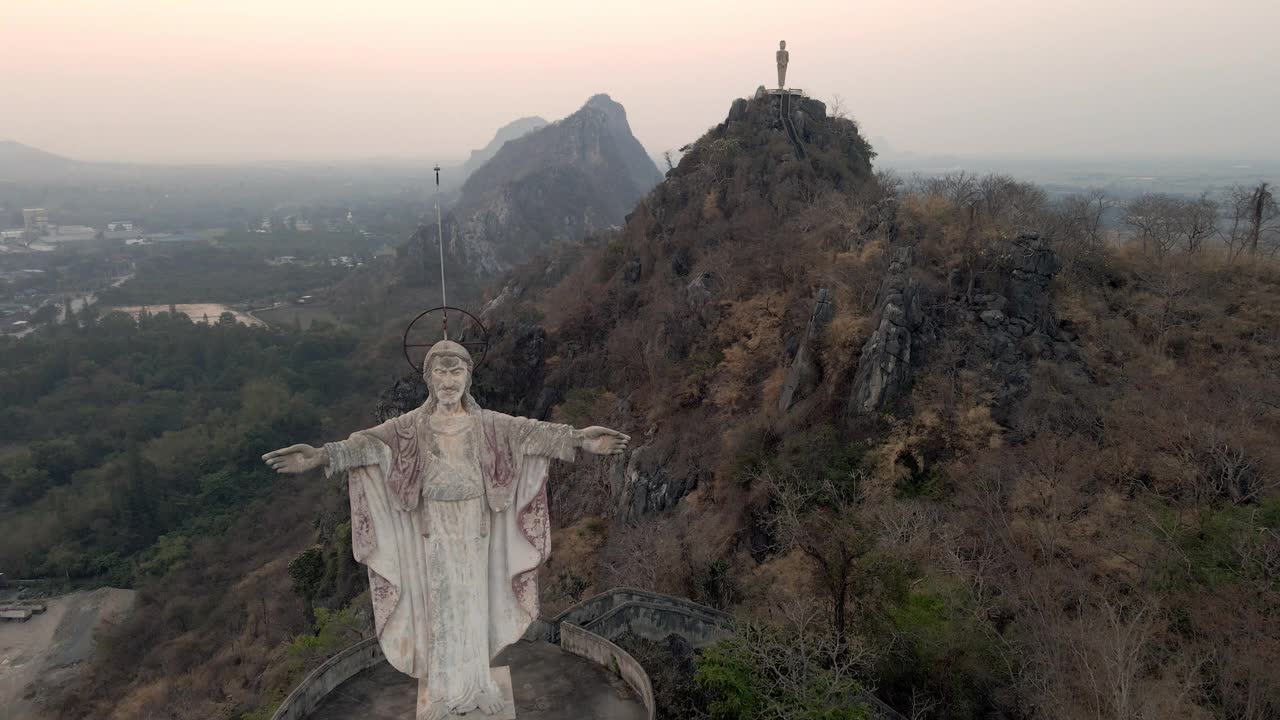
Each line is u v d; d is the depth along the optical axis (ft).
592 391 261.24
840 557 114.62
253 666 241.14
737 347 213.66
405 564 61.41
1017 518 130.00
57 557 342.44
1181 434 137.80
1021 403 161.48
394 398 306.96
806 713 86.53
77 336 614.75
